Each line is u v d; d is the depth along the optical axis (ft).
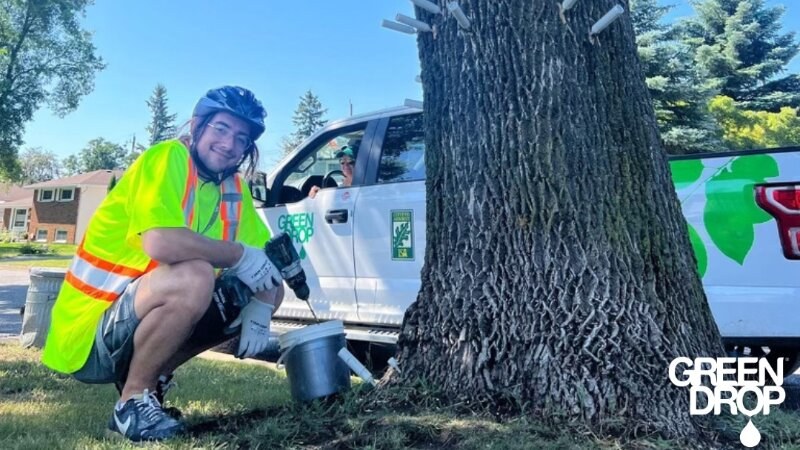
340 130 15.79
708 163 10.82
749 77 91.45
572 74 8.32
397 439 6.81
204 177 7.93
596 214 7.94
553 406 7.29
